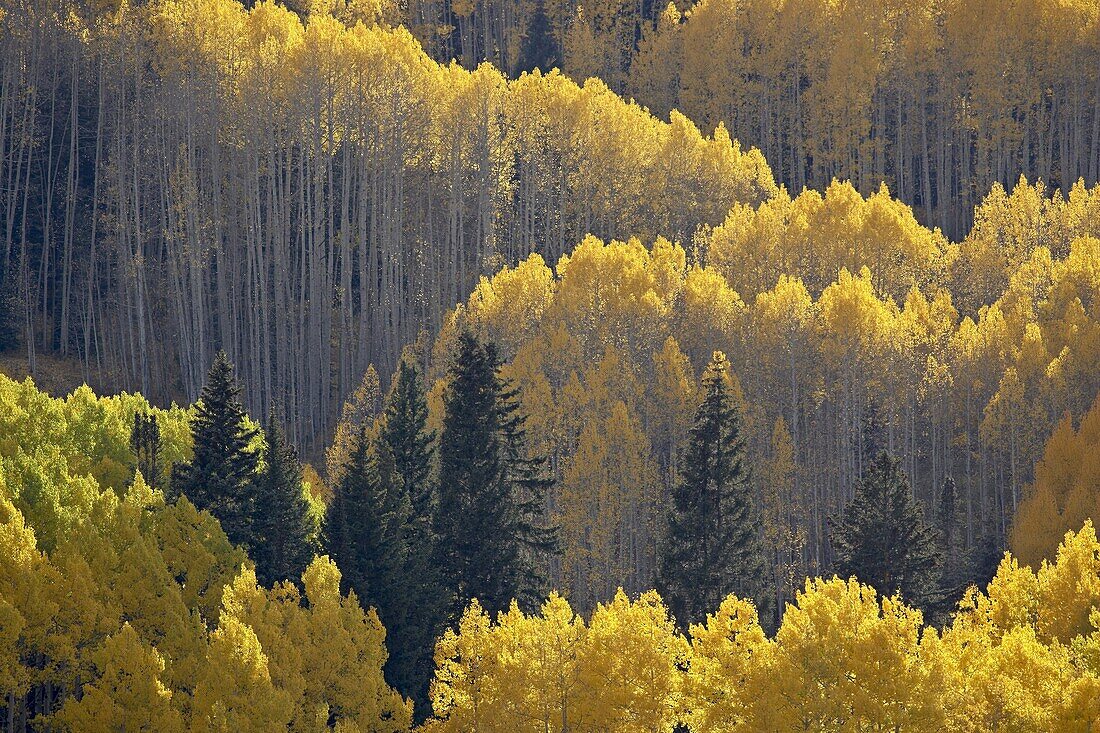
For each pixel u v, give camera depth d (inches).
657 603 6338.6
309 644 6441.9
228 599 6382.9
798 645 5585.6
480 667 6146.7
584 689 5969.5
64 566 6338.6
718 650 5925.2
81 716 5629.9
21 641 5915.4
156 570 6545.3
